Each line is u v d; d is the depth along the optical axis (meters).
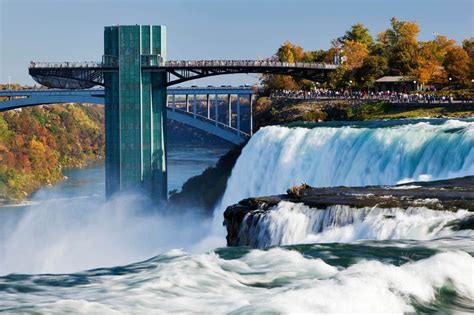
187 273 35.06
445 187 54.38
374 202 49.12
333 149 78.62
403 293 31.19
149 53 127.44
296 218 49.41
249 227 51.53
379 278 31.61
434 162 66.81
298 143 83.50
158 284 33.59
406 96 121.69
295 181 82.31
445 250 38.34
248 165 89.94
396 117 111.25
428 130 69.94
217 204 120.69
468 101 112.69
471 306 31.27
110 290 33.28
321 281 31.61
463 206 46.44
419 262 34.12
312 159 81.19
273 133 87.62
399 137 71.06
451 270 33.28
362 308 29.52
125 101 127.75
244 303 31.28
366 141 74.31
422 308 30.64
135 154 127.44
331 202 49.91
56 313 29.91
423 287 31.77
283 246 40.00
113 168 128.12
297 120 124.44
